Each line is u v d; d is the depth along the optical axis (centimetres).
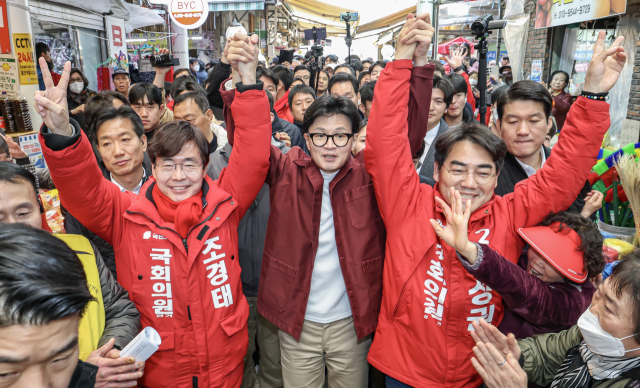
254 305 221
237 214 162
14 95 329
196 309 143
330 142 156
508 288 125
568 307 131
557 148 146
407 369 146
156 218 144
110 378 115
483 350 123
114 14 675
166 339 143
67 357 70
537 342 135
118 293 142
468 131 138
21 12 332
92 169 138
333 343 173
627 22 511
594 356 110
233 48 149
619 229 234
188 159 144
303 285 167
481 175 137
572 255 130
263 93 155
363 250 164
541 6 664
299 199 168
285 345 178
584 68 609
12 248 64
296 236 166
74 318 69
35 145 335
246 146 156
